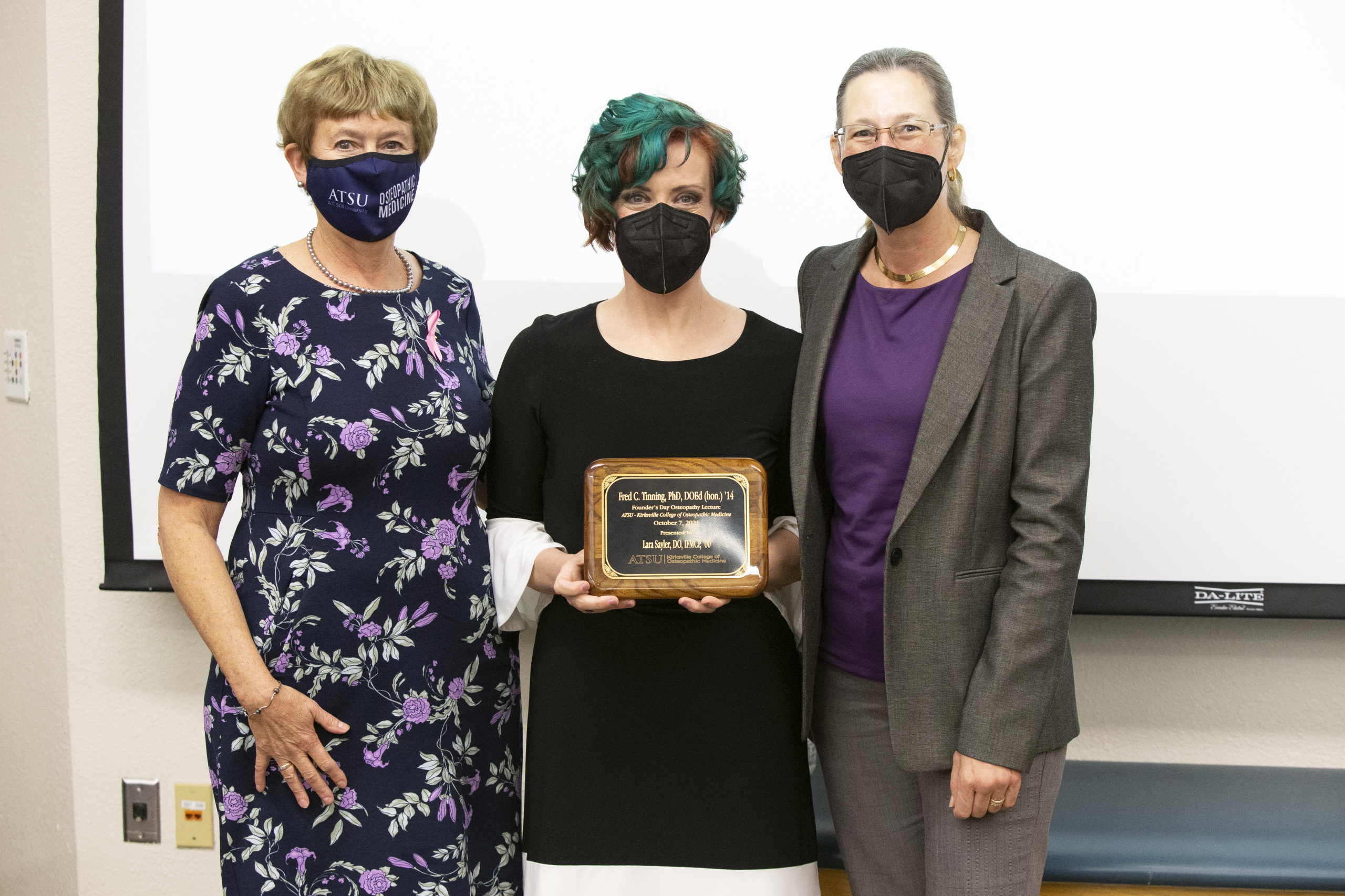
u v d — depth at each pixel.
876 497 1.25
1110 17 1.74
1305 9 1.71
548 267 1.87
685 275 1.29
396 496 1.28
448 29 1.82
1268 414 1.79
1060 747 1.26
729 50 1.80
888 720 1.30
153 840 2.04
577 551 1.34
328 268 1.31
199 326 1.26
